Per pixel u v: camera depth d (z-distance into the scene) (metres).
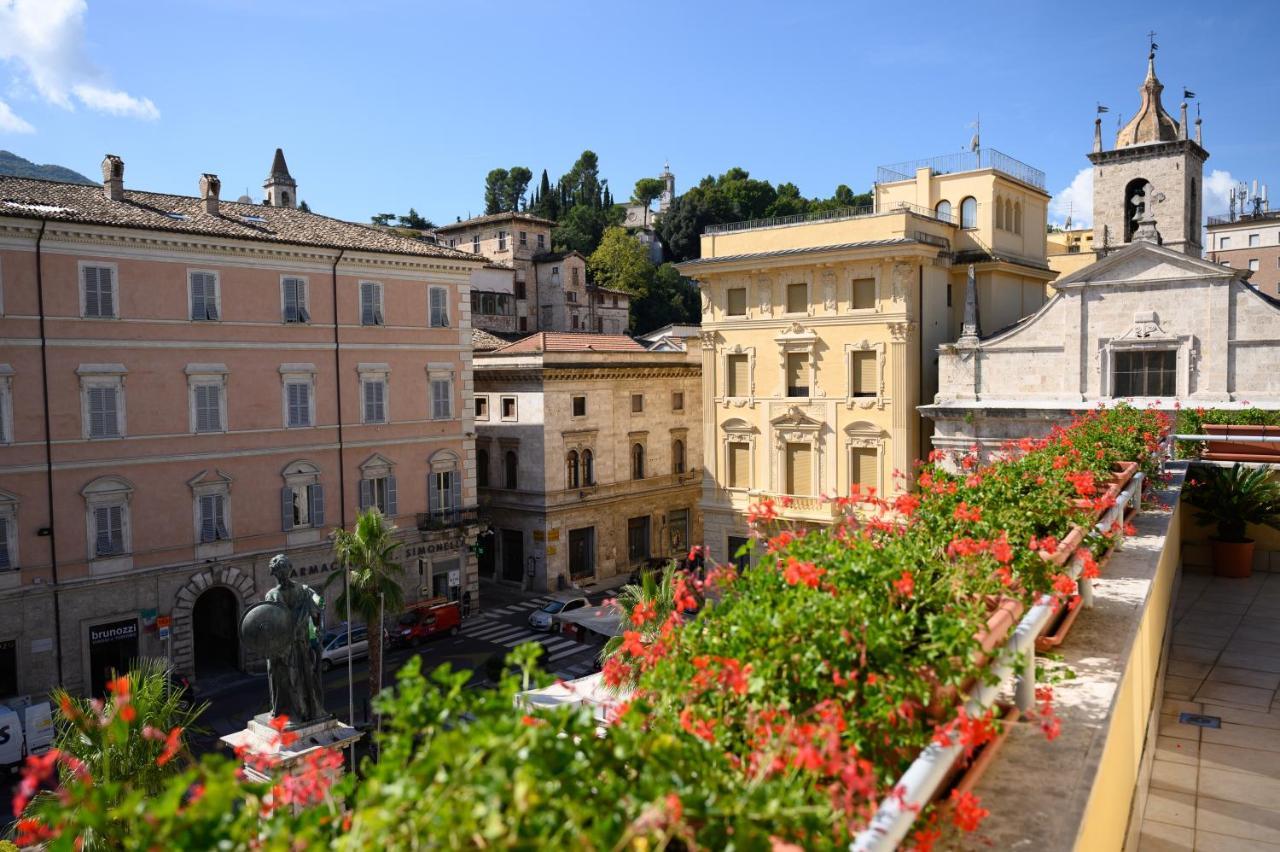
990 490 10.30
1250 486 17.27
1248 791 9.09
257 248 39.19
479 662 40.53
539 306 94.62
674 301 112.75
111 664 35.81
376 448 43.84
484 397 55.28
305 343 41.16
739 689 5.09
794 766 4.36
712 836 3.74
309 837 3.99
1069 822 5.36
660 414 59.50
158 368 36.69
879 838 4.11
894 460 41.41
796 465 44.56
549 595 52.00
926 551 7.87
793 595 6.14
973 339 39.59
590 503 54.59
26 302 33.41
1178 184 44.56
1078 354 37.47
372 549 32.81
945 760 4.94
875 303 41.66
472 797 3.50
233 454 38.78
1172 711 11.19
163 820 3.77
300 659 15.12
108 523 35.44
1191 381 35.38
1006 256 49.19
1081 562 8.91
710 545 47.38
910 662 5.61
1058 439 16.52
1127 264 36.47
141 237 35.81
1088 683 7.48
